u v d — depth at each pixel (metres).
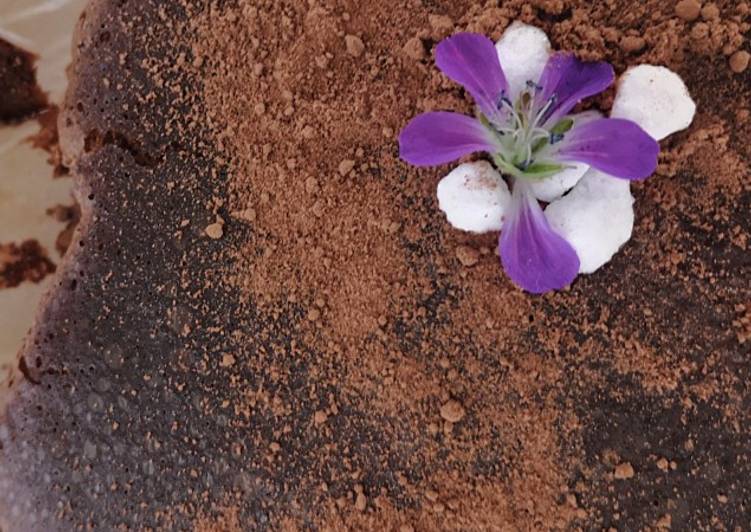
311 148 0.19
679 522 0.18
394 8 0.19
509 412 0.19
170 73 0.20
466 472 0.19
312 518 0.19
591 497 0.18
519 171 0.17
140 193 0.20
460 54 0.18
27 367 0.21
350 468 0.19
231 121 0.20
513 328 0.19
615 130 0.17
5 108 0.25
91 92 0.21
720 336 0.18
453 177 0.18
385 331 0.19
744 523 0.18
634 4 0.18
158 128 0.20
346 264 0.19
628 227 0.18
